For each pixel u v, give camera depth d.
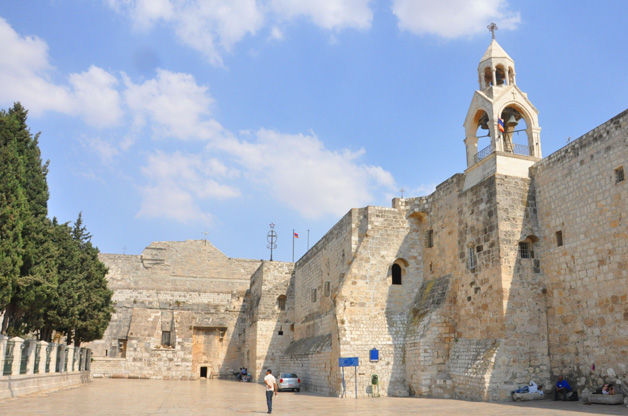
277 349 55.28
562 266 27.14
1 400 25.73
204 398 31.61
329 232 44.69
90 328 43.75
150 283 69.19
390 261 36.78
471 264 31.34
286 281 57.53
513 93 32.72
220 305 67.00
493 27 35.31
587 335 25.03
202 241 72.75
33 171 32.50
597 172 25.42
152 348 60.72
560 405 23.19
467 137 34.41
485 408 22.89
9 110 32.56
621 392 22.80
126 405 25.64
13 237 27.41
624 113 24.08
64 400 27.53
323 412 22.84
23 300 29.17
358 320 35.09
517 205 29.45
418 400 29.14
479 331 29.56
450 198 34.56
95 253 47.03
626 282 23.14
